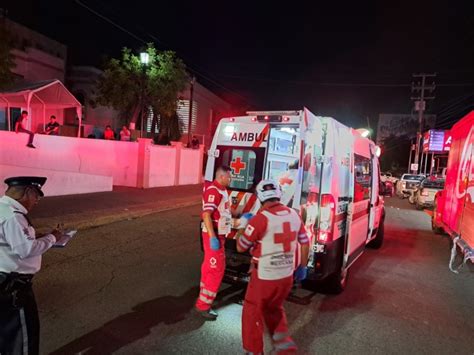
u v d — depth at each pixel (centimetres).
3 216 264
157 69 2103
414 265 761
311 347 394
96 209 1027
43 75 2269
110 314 438
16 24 2155
